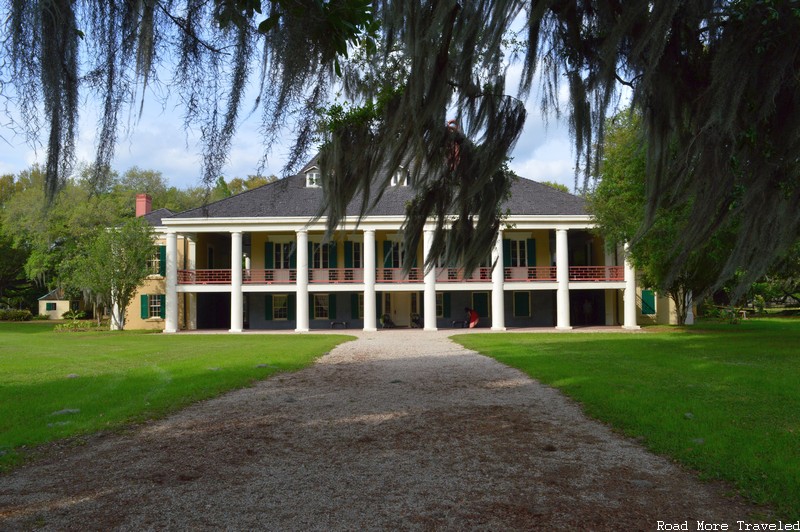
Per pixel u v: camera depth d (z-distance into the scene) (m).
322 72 3.66
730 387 7.97
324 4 3.31
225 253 33.47
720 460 4.57
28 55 2.78
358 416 6.66
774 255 4.96
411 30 4.54
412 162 6.99
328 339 19.62
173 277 25.56
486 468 4.59
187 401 7.56
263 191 27.20
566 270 25.31
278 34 3.43
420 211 6.91
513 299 28.59
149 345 17.59
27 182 43.38
